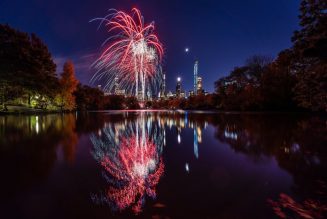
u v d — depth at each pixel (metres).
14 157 8.46
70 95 58.12
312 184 5.57
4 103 37.91
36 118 29.72
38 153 9.20
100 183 5.77
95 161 8.05
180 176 6.38
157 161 8.14
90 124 23.22
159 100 160.25
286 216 4.00
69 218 3.96
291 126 18.94
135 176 6.38
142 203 4.57
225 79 71.69
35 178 6.10
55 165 7.45
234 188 5.38
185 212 4.20
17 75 36.84
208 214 4.10
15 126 19.25
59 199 4.74
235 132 16.05
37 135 14.25
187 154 9.34
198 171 6.85
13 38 38.72
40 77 42.25
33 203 4.55
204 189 5.34
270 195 4.90
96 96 94.44
